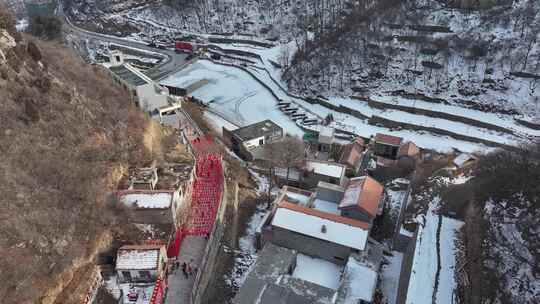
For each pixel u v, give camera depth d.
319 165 61.66
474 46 91.62
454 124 83.94
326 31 113.00
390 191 62.34
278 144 67.25
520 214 44.41
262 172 66.69
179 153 59.03
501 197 47.28
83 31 144.38
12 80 42.47
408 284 42.31
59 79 50.44
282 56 112.56
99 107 52.25
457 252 46.19
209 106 95.94
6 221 32.94
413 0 107.81
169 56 124.81
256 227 53.75
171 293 39.16
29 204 35.50
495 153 54.94
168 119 71.56
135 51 128.50
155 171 48.62
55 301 33.47
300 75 101.06
